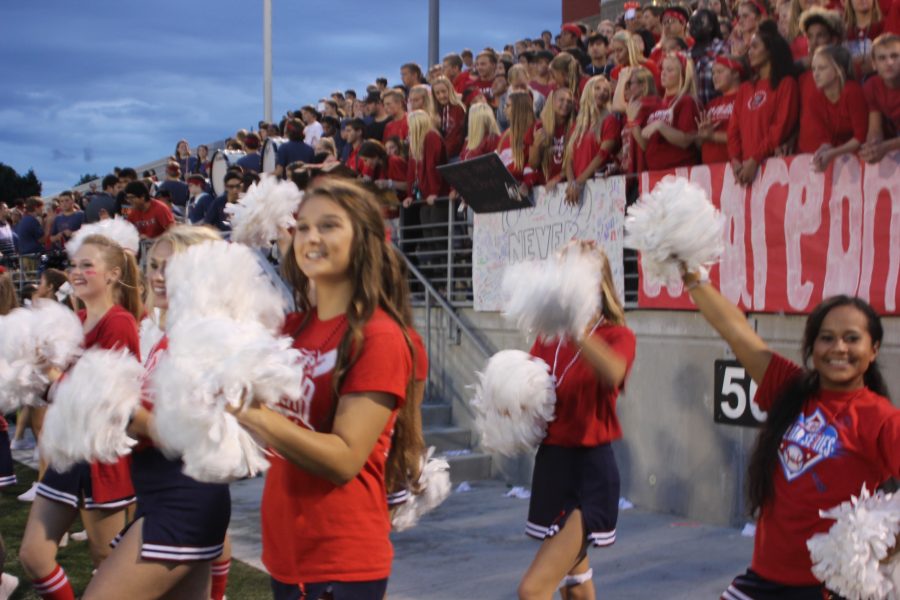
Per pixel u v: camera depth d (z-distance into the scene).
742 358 2.75
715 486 5.93
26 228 14.82
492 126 8.10
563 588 3.80
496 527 6.05
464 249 8.19
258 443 2.01
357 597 2.26
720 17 7.66
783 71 5.44
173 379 1.87
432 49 13.45
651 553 5.36
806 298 5.33
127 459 3.80
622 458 6.59
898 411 2.50
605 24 9.67
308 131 12.06
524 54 8.79
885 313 4.98
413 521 2.89
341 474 2.12
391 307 2.35
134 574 2.87
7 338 3.19
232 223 3.07
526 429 3.63
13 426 10.44
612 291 3.64
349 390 2.20
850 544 2.29
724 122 5.99
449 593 4.74
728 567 5.06
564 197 6.93
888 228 4.94
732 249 5.74
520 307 3.07
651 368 6.36
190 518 2.92
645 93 6.45
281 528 2.30
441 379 8.38
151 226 10.66
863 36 5.64
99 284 3.97
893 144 4.89
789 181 5.41
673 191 2.59
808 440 2.57
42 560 3.68
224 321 1.97
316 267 2.29
